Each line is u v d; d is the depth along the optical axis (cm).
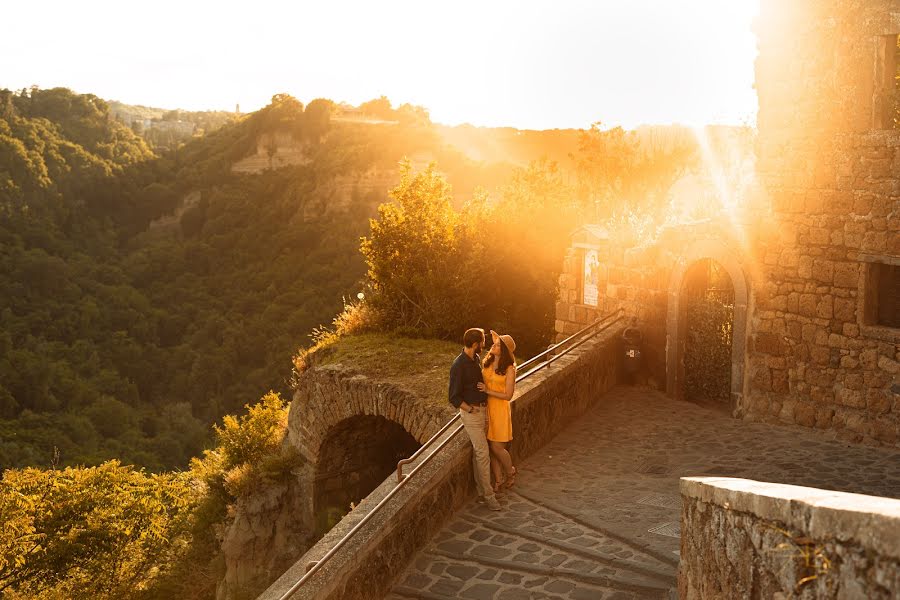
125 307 11256
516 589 646
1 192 12938
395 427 1934
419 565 698
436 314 1973
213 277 11788
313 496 1856
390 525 668
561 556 697
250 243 12100
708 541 379
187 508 2569
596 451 1009
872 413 1039
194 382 9444
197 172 14988
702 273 1280
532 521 775
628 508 798
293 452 1903
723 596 355
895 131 1002
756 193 1150
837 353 1073
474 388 803
